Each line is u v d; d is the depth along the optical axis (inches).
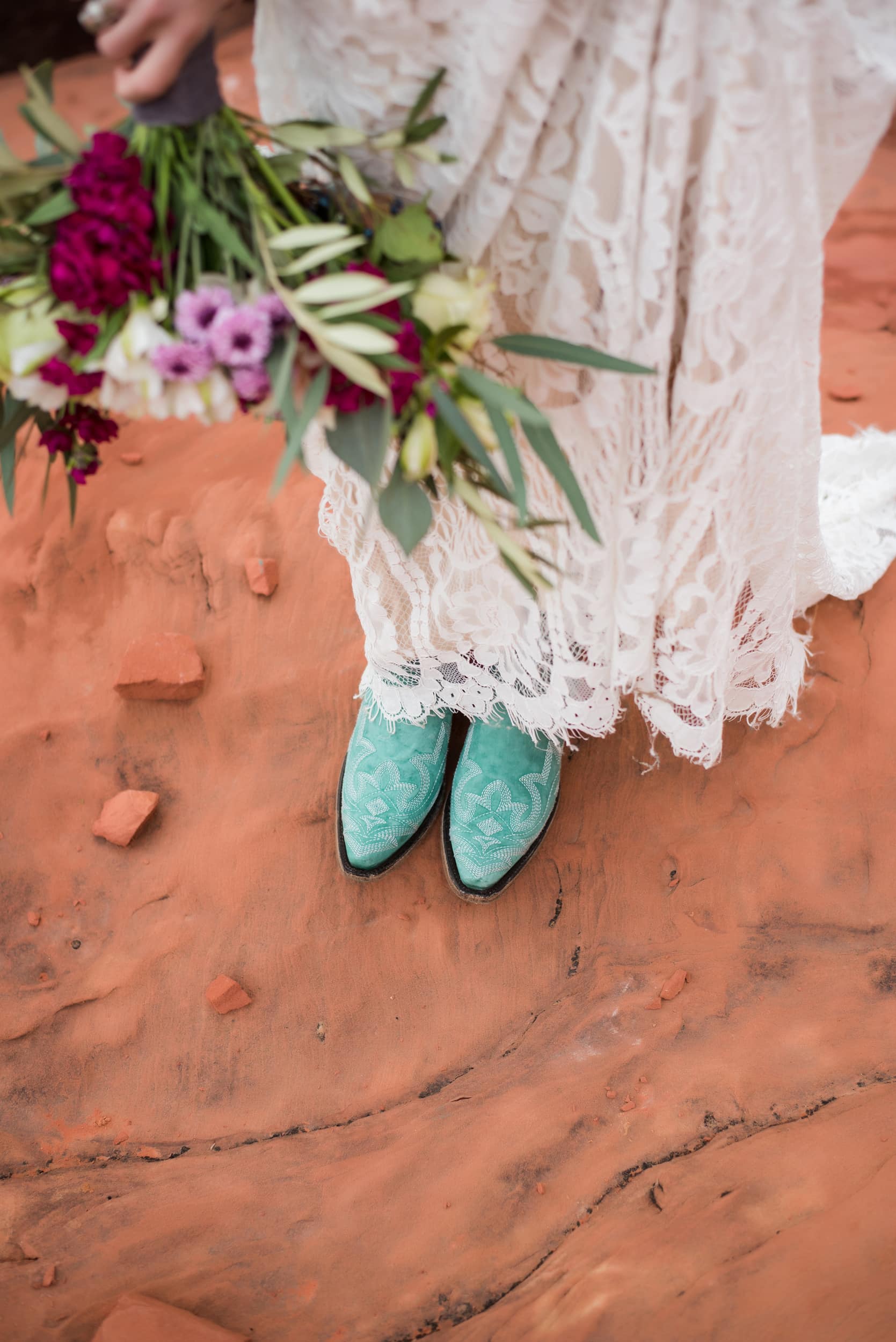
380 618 57.5
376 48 33.5
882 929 63.1
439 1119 59.1
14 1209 57.2
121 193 31.8
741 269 36.5
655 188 34.0
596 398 40.2
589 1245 53.8
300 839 69.2
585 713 55.2
